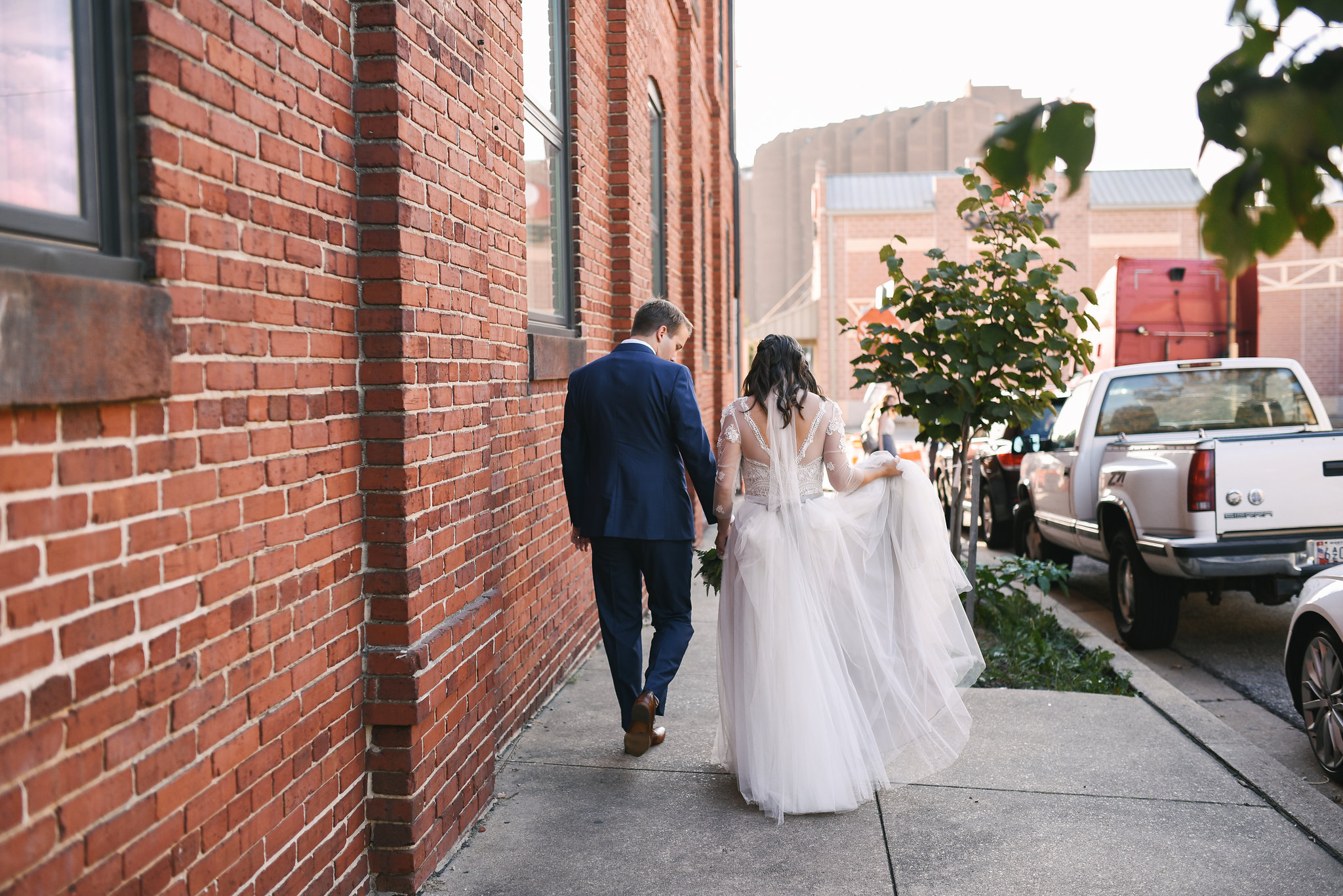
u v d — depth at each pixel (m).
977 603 6.50
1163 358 12.60
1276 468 5.95
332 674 2.74
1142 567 6.55
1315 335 34.88
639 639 4.32
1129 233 34.97
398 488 2.91
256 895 2.36
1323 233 0.97
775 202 79.69
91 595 1.80
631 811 3.71
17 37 1.68
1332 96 0.89
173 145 2.02
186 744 2.08
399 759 2.98
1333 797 4.15
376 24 2.83
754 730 3.75
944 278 6.07
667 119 9.25
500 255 4.20
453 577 3.35
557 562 5.39
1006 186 1.07
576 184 5.86
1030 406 5.93
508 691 4.39
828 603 3.87
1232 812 3.69
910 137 74.88
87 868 1.79
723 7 15.11
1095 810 3.71
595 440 4.23
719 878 3.20
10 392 1.54
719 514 4.02
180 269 2.05
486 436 3.69
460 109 3.37
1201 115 0.97
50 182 1.77
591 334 6.18
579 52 5.87
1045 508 8.74
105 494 1.83
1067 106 1.01
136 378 1.85
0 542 1.59
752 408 3.94
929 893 3.11
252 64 2.32
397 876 3.01
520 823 3.60
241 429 2.28
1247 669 6.27
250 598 2.32
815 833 3.53
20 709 1.63
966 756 4.29
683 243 10.66
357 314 2.87
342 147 2.77
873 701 3.98
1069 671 5.58
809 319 37.47
